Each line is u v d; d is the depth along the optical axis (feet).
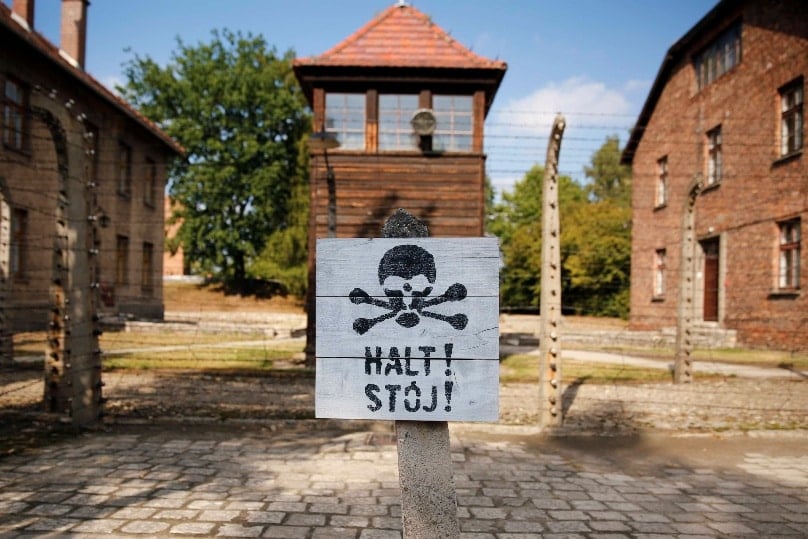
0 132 52.21
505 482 16.46
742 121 59.52
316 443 20.12
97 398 22.90
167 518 13.23
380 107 44.14
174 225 135.03
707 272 66.64
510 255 97.04
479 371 8.01
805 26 50.88
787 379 35.60
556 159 23.35
